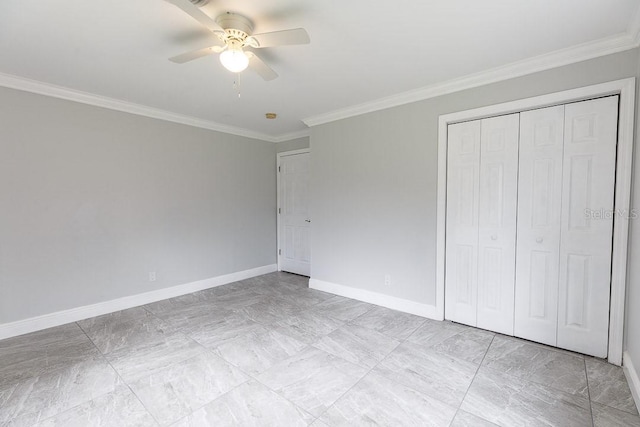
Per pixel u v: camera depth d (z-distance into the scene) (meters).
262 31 1.93
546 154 2.35
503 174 2.55
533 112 2.40
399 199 3.14
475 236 2.71
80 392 1.87
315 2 1.64
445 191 2.85
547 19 1.80
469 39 2.02
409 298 3.12
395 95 3.04
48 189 2.80
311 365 2.16
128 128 3.30
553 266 2.35
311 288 4.06
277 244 5.10
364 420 1.63
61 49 2.12
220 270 4.23
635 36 1.91
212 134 4.09
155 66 2.40
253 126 4.27
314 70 2.48
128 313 3.17
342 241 3.68
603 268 2.16
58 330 2.75
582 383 1.92
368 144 3.38
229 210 4.33
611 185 2.12
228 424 1.60
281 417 1.65
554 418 1.64
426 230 2.97
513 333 2.55
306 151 4.58
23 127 2.66
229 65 1.81
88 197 3.04
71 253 2.95
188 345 2.47
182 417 1.65
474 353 2.31
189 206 3.87
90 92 2.94
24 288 2.69
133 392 1.87
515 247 2.51
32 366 2.16
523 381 1.96
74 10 1.69
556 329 2.36
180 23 1.83
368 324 2.85
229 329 2.77
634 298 1.92
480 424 1.60
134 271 3.38
